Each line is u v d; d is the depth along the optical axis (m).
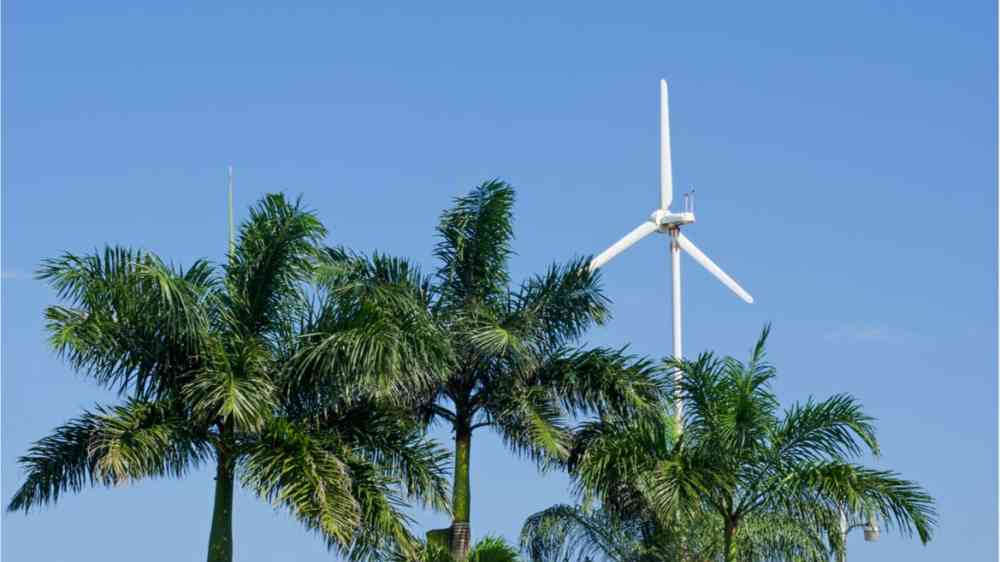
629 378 31.38
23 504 27.75
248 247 29.00
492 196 32.31
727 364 30.61
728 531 30.34
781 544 30.22
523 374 31.42
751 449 30.23
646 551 31.55
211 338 27.97
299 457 27.06
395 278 31.52
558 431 30.72
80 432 27.92
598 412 31.62
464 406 31.73
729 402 30.33
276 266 28.91
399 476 29.16
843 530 30.50
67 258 27.53
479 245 32.19
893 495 29.55
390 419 29.52
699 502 29.52
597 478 30.33
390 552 28.03
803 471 30.03
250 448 27.78
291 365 28.38
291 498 26.58
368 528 27.88
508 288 32.25
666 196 43.47
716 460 30.02
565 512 32.22
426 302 31.80
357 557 27.89
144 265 27.38
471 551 30.81
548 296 31.97
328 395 28.30
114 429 26.98
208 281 28.50
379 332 27.97
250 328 28.97
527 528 32.25
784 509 30.19
